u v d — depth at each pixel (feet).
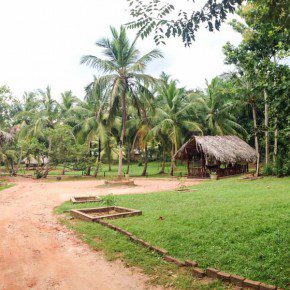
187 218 27.78
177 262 19.22
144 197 45.83
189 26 16.22
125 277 18.12
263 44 26.99
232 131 106.11
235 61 45.14
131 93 72.38
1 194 57.77
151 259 20.13
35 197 52.80
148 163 169.17
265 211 27.76
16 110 133.18
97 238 25.23
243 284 16.15
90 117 104.73
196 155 92.17
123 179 73.67
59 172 131.64
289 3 14.71
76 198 46.21
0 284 17.54
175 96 97.76
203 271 17.69
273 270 16.90
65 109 116.98
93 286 17.17
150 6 16.24
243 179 67.21
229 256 19.07
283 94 21.59
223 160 74.49
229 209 29.99
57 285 17.38
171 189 59.57
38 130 104.37
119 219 30.14
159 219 28.68
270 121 23.81
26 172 129.08
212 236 22.38
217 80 102.94
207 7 15.57
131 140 107.76
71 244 24.39
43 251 22.97
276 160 65.31
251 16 23.39
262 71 23.70
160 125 92.48
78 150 99.09
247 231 22.43
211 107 103.55
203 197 41.16
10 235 27.35
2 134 97.55
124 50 68.90
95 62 67.62
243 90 39.75
